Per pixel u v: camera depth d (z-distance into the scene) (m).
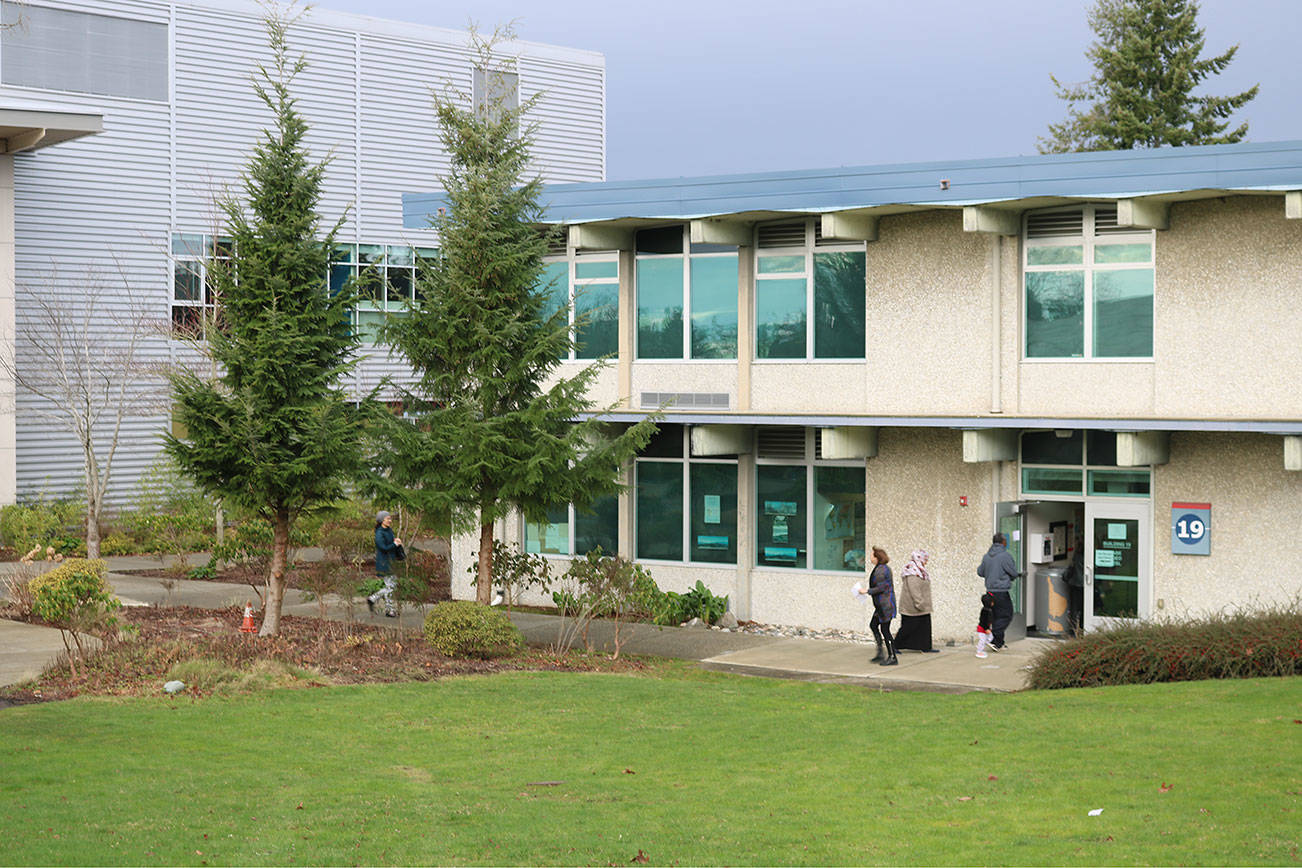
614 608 20.20
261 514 19.39
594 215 23.55
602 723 14.59
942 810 10.68
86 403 31.31
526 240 19.95
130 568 28.52
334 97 39.12
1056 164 19.39
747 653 20.47
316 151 38.72
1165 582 19.97
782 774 12.14
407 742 13.46
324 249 19.05
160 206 35.47
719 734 14.01
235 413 18.38
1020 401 20.81
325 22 38.81
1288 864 8.79
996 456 20.89
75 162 33.88
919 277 21.61
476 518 20.70
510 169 20.06
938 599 21.72
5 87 33.09
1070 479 21.03
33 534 30.27
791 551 23.41
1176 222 19.53
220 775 11.59
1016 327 20.78
